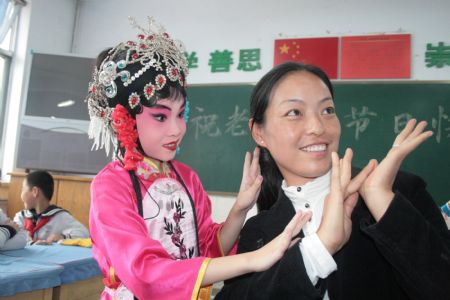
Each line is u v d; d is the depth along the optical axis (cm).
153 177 92
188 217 94
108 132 95
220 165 361
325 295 79
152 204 88
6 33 355
